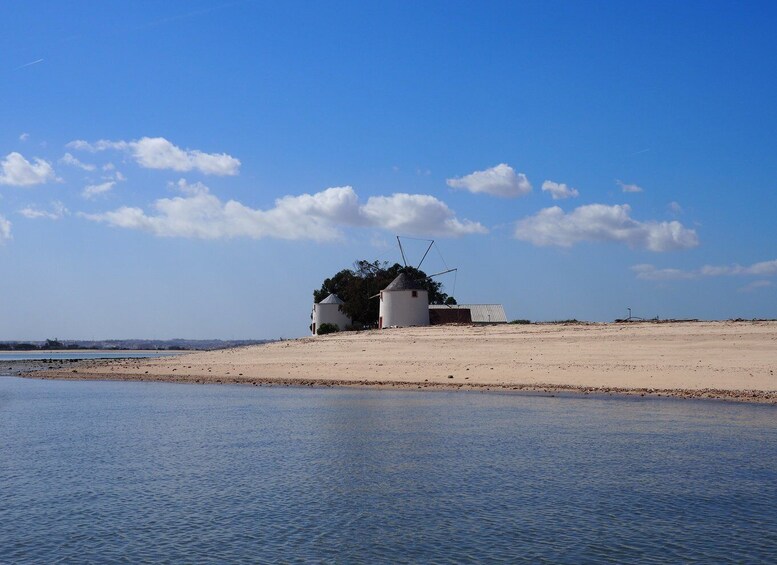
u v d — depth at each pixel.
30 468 24.44
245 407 39.59
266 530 17.73
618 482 21.70
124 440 29.62
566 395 42.12
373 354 63.66
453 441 28.28
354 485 21.77
